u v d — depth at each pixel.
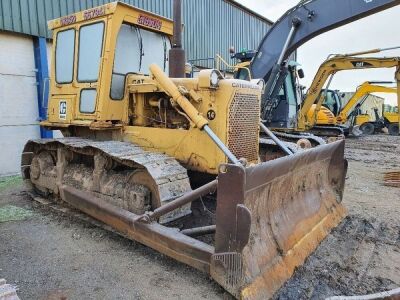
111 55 4.35
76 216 4.62
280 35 7.35
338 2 6.55
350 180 7.54
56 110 5.19
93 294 3.00
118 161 4.04
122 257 3.64
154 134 4.27
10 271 3.37
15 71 7.76
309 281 3.09
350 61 12.39
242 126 3.99
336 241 3.90
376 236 4.16
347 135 17.84
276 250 3.17
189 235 3.36
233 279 2.72
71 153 4.89
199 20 13.40
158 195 3.51
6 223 4.59
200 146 3.91
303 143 5.58
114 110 4.52
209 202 4.73
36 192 5.71
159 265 3.47
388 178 7.70
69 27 4.90
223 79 3.87
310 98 13.09
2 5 7.27
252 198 3.04
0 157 7.66
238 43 16.02
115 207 3.90
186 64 5.45
